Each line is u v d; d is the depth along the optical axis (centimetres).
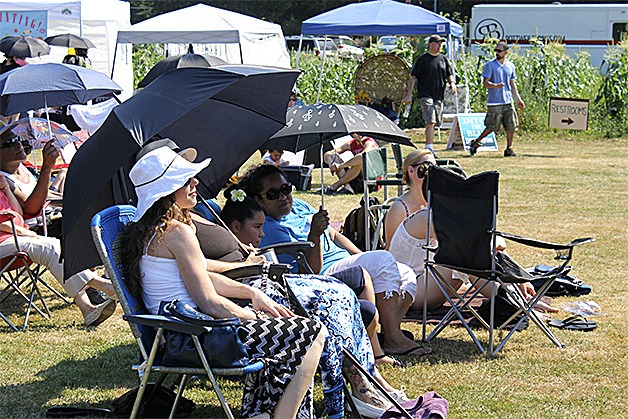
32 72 718
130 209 427
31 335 586
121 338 580
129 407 441
